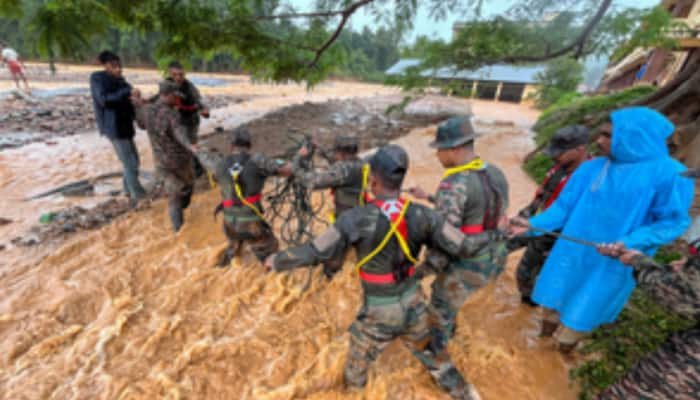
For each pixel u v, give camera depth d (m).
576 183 2.44
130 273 3.60
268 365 2.67
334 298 3.42
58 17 3.82
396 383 2.55
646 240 2.04
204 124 10.91
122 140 4.77
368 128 11.23
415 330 2.13
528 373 2.66
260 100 17.64
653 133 2.01
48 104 12.38
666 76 13.99
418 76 5.33
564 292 2.47
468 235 2.14
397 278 1.92
